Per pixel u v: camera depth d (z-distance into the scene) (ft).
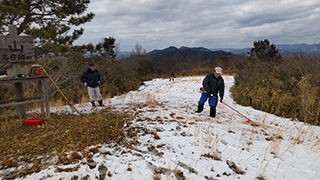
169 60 150.92
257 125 17.79
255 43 50.31
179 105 26.03
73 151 10.23
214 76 18.72
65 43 38.06
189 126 15.94
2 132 13.38
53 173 8.21
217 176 9.27
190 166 9.91
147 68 118.11
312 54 26.05
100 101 23.13
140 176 8.54
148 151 11.16
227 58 112.16
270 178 9.40
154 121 16.78
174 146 12.07
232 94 34.19
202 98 20.16
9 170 8.50
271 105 24.48
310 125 18.07
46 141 11.57
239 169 10.09
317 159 11.60
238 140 13.89
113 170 8.79
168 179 8.47
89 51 45.24
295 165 10.84
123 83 56.59
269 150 12.62
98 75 22.53
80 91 35.17
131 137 12.88
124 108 21.49
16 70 16.65
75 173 8.27
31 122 14.73
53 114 18.38
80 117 17.20
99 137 12.39
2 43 15.33
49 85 35.32
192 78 67.46
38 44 32.83
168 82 64.69
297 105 21.62
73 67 41.55
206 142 12.98
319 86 22.11
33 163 9.04
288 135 15.78
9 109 21.54
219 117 20.22
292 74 26.63
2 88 22.52
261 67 33.91
